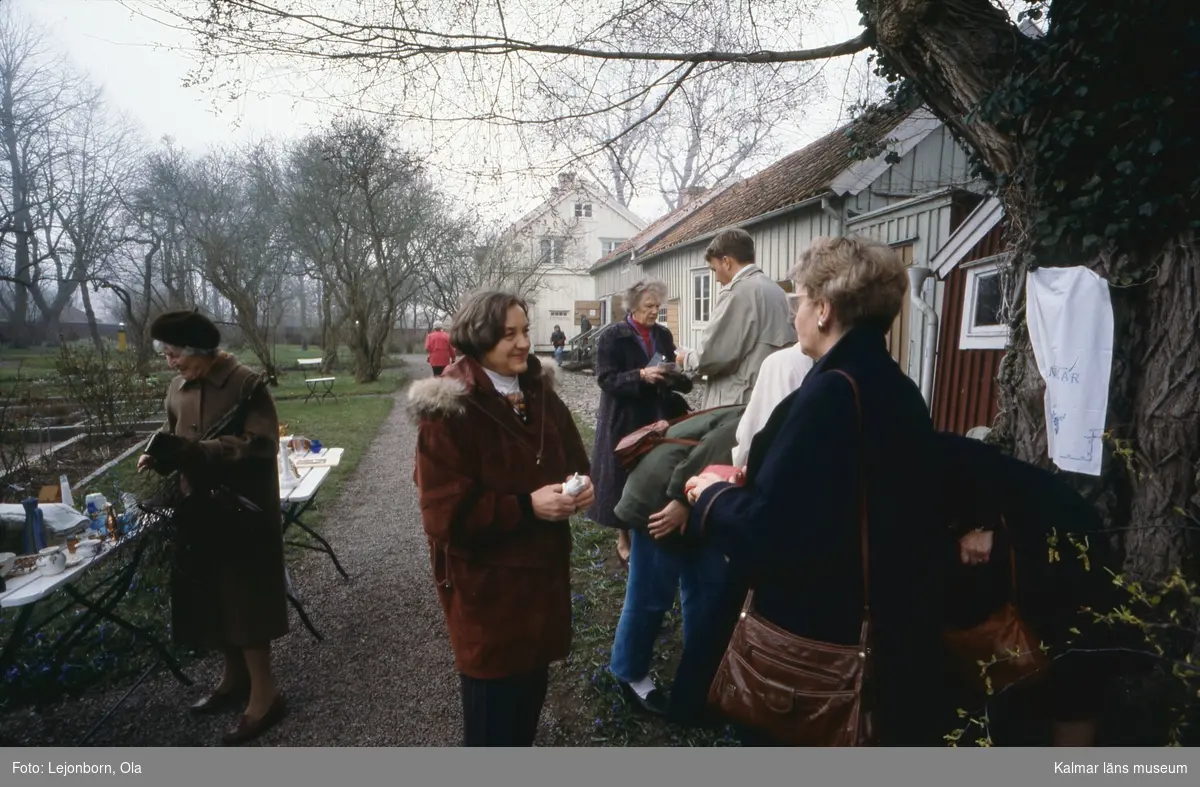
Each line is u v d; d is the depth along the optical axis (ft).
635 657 8.18
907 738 4.43
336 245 56.80
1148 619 6.55
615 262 67.87
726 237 9.33
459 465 5.37
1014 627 5.39
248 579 7.99
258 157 61.62
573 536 14.90
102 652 10.18
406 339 110.22
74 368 26.63
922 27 8.33
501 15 12.78
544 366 6.14
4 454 20.68
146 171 71.92
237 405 7.90
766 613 5.00
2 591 7.32
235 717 8.72
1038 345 7.78
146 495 8.53
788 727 4.67
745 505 4.48
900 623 4.38
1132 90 6.93
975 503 5.32
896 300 4.53
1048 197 7.67
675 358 12.09
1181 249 6.75
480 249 61.93
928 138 23.95
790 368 6.00
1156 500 6.88
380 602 12.33
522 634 5.49
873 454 4.24
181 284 76.13
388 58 12.19
